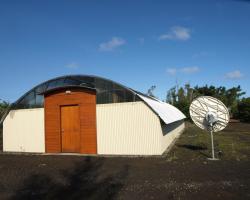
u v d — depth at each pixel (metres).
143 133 12.27
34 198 6.50
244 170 8.79
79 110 13.55
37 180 8.21
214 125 11.66
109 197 6.36
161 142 12.12
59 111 13.97
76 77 13.51
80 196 6.52
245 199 6.01
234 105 46.50
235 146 14.59
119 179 7.98
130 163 10.42
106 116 12.96
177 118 19.06
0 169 10.09
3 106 24.00
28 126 14.71
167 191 6.68
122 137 12.59
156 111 11.98
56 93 14.11
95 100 13.22
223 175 8.16
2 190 7.22
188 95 47.06
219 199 6.04
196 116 12.14
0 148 16.61
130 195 6.46
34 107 14.63
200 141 17.48
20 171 9.60
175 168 9.30
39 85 14.44
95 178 8.20
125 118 12.59
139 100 12.41
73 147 13.62
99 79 13.17
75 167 9.99
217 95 54.03
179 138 19.80
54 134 14.03
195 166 9.58
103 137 12.95
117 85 12.84
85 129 13.35
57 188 7.28
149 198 6.21
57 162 11.16
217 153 12.12
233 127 29.95
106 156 12.27
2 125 15.82
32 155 13.49
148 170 9.11
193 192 6.56
